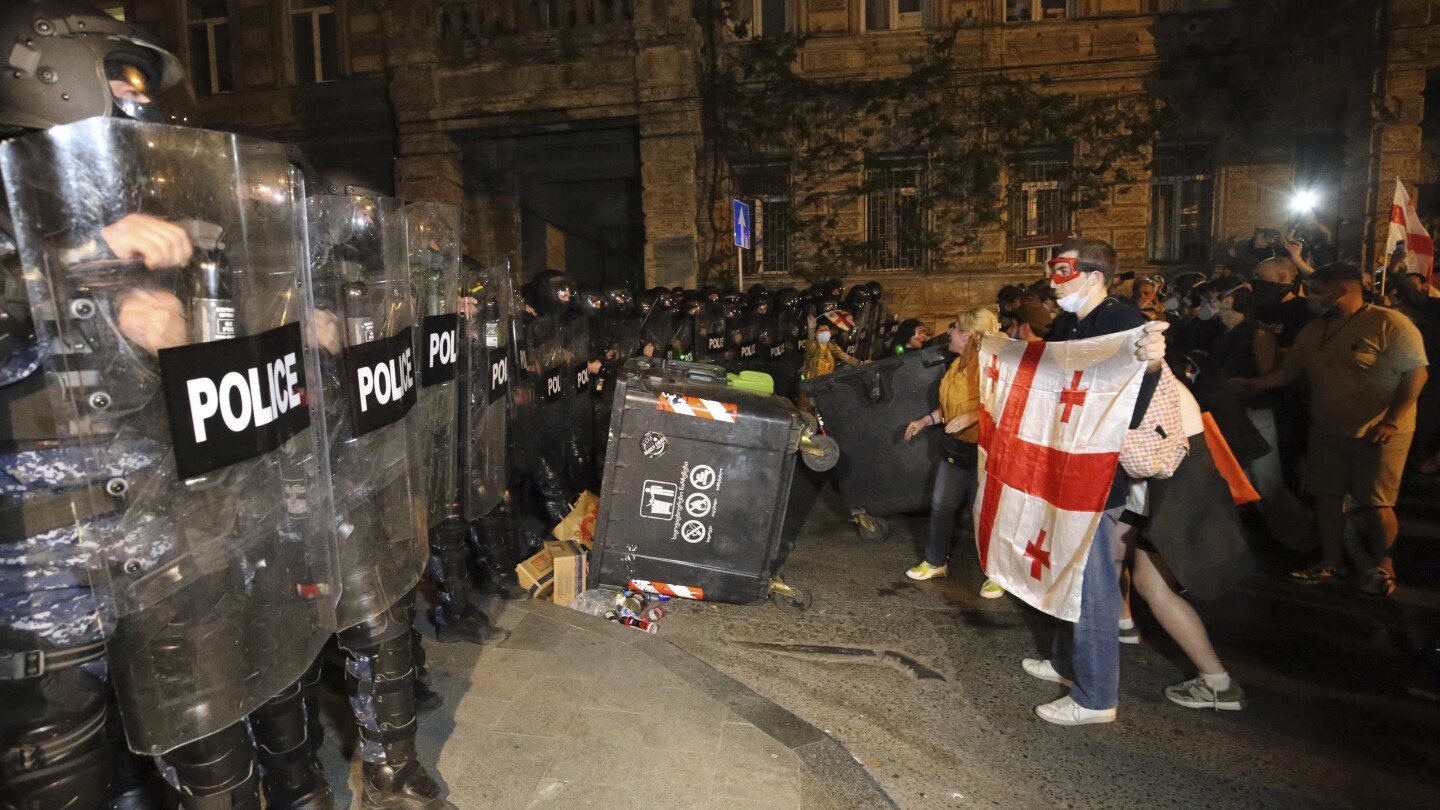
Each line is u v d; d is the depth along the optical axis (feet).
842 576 17.61
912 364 19.42
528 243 52.03
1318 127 42.47
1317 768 10.30
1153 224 45.65
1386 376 15.03
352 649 7.86
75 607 5.01
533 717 10.60
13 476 4.82
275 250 5.67
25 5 5.23
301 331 6.07
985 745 10.96
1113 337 10.34
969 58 45.09
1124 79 44.29
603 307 22.16
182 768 5.68
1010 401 11.84
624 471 14.48
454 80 45.85
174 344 4.83
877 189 46.85
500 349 13.16
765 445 14.40
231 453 5.24
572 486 18.76
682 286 44.91
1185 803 9.64
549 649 12.62
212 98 52.49
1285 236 34.63
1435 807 9.48
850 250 47.29
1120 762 10.51
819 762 9.80
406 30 45.73
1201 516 10.70
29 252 4.36
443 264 10.31
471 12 45.37
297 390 5.95
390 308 7.84
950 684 12.71
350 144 51.29
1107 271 10.92
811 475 25.84
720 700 11.36
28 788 5.03
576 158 49.26
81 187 4.49
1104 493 10.50
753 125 46.37
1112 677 11.26
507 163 49.60
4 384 4.70
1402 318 15.02
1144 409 10.27
